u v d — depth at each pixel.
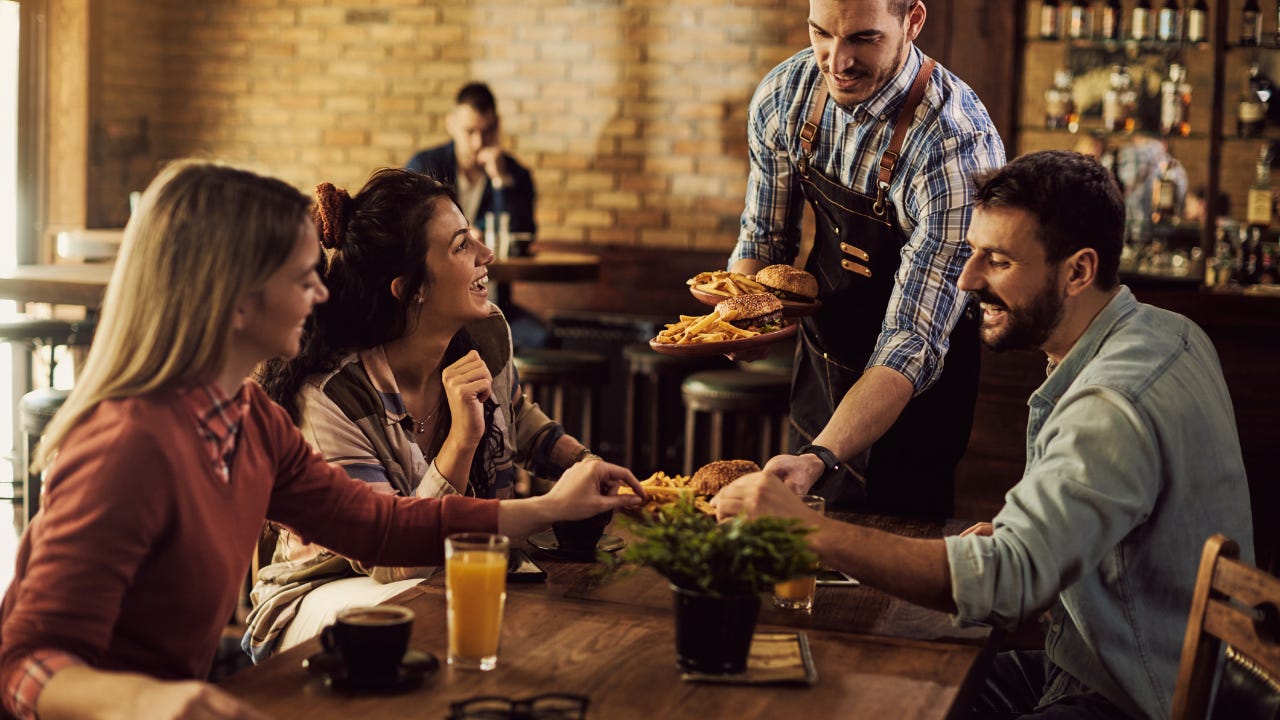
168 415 1.34
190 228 1.35
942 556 1.60
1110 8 4.96
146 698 1.15
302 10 7.20
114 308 1.36
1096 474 1.62
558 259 5.32
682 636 1.41
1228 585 1.43
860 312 2.61
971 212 2.37
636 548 1.40
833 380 2.69
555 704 1.31
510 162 5.98
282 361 2.02
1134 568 1.71
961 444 2.67
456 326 2.10
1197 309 4.46
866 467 2.66
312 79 7.23
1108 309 1.79
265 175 1.43
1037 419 1.86
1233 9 4.91
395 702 1.32
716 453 4.80
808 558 1.39
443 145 6.02
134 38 7.25
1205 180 5.00
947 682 1.43
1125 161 5.05
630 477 1.88
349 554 1.72
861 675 1.45
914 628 1.63
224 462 1.44
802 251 5.02
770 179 2.73
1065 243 1.74
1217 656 1.49
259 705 1.30
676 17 6.59
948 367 2.60
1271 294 4.45
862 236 2.57
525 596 1.72
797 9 6.40
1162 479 1.67
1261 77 4.87
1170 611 1.71
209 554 1.40
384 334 2.06
